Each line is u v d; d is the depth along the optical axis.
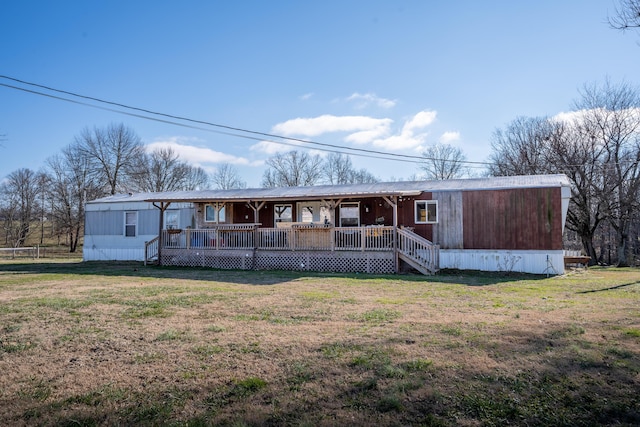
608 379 4.05
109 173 43.19
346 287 11.03
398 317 6.92
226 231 18.11
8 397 3.81
